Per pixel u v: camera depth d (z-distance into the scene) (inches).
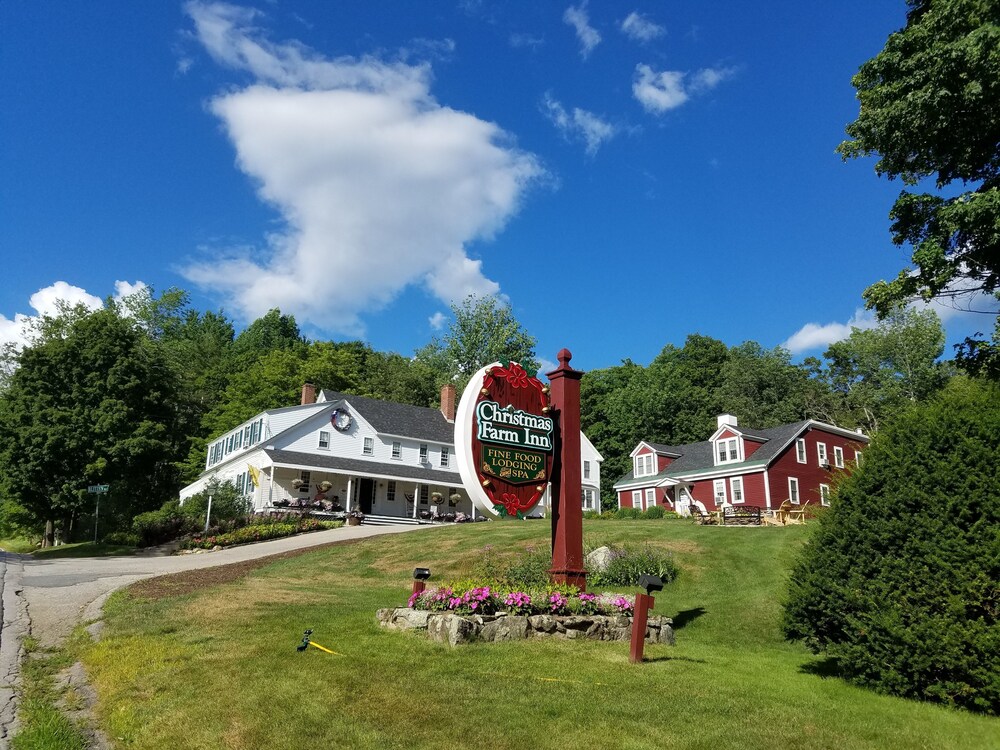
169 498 2007.9
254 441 1674.5
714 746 226.5
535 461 455.2
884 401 2470.5
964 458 298.2
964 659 272.5
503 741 228.2
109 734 259.6
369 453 1705.2
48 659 367.9
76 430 1254.9
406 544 898.1
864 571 314.0
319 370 2468.0
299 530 1232.8
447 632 356.5
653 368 2787.9
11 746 246.1
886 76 577.9
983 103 513.0
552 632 380.8
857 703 284.8
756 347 3221.0
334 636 374.6
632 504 1910.7
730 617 503.5
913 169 596.1
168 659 338.0
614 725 243.6
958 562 283.1
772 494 1544.0
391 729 237.8
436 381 2839.6
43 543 1433.3
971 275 571.5
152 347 1572.3
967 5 496.4
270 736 233.1
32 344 1754.4
